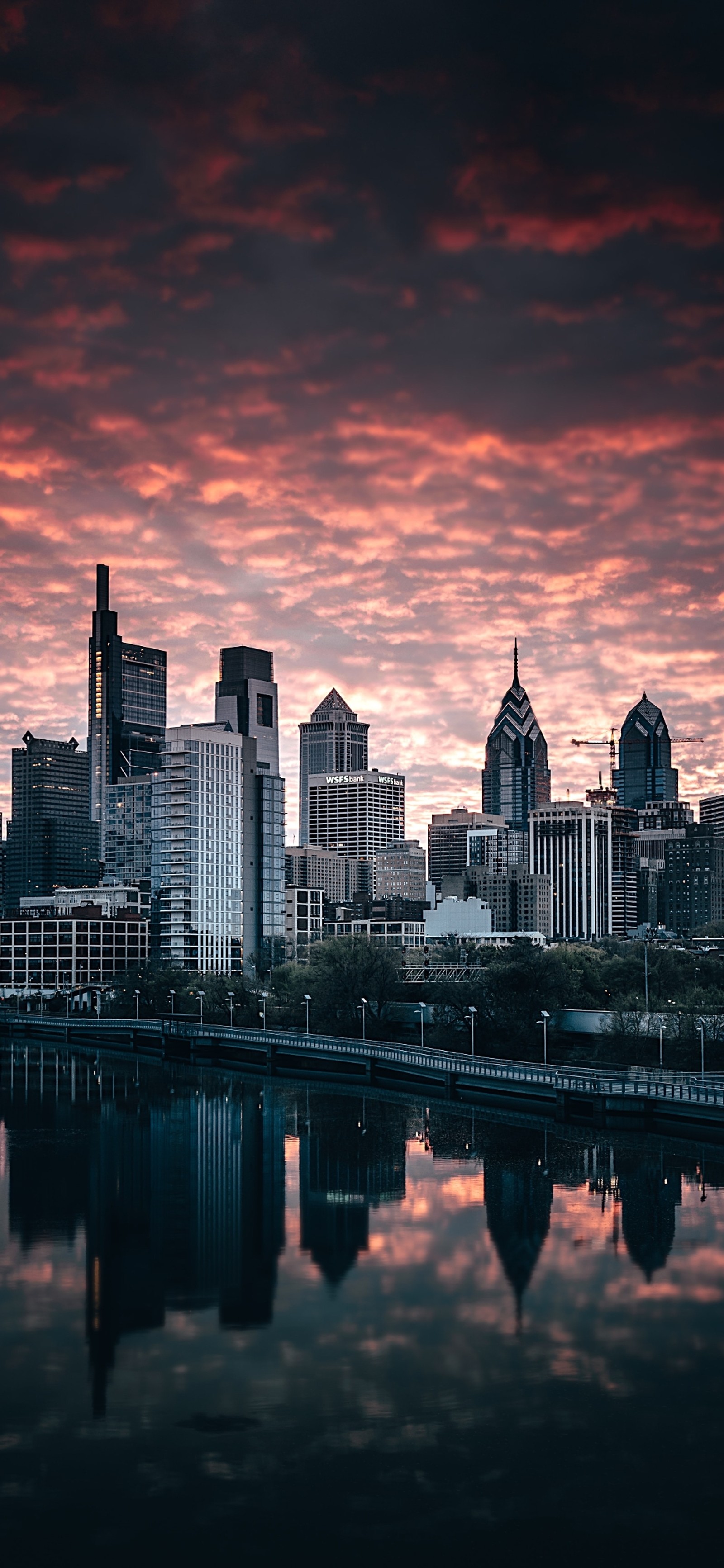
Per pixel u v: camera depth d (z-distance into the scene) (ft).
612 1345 296.10
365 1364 285.84
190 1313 320.70
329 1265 362.94
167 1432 252.21
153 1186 476.13
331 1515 221.87
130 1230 407.64
